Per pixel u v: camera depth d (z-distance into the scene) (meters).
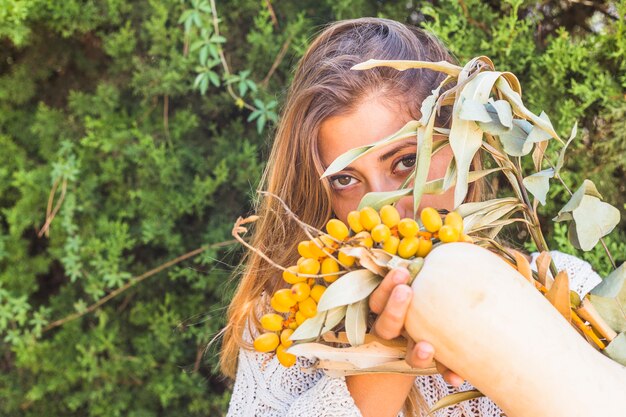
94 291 1.98
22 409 2.19
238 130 1.95
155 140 1.97
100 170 2.06
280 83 1.88
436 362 0.72
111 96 1.99
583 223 0.73
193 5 1.76
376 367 0.76
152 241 2.03
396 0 1.74
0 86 2.06
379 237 0.69
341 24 1.13
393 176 0.93
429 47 1.14
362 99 0.95
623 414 0.64
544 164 1.52
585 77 1.54
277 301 0.71
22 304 2.02
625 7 1.44
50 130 2.04
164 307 2.01
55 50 2.05
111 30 2.01
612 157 1.50
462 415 1.04
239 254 1.93
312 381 1.08
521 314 0.66
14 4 1.84
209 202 1.92
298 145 1.08
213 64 1.76
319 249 0.71
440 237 0.71
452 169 0.75
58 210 2.07
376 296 0.69
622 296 0.72
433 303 0.67
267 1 1.79
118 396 2.08
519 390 0.65
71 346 2.09
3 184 2.13
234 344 1.19
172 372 2.05
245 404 1.11
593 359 0.67
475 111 0.70
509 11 1.62
